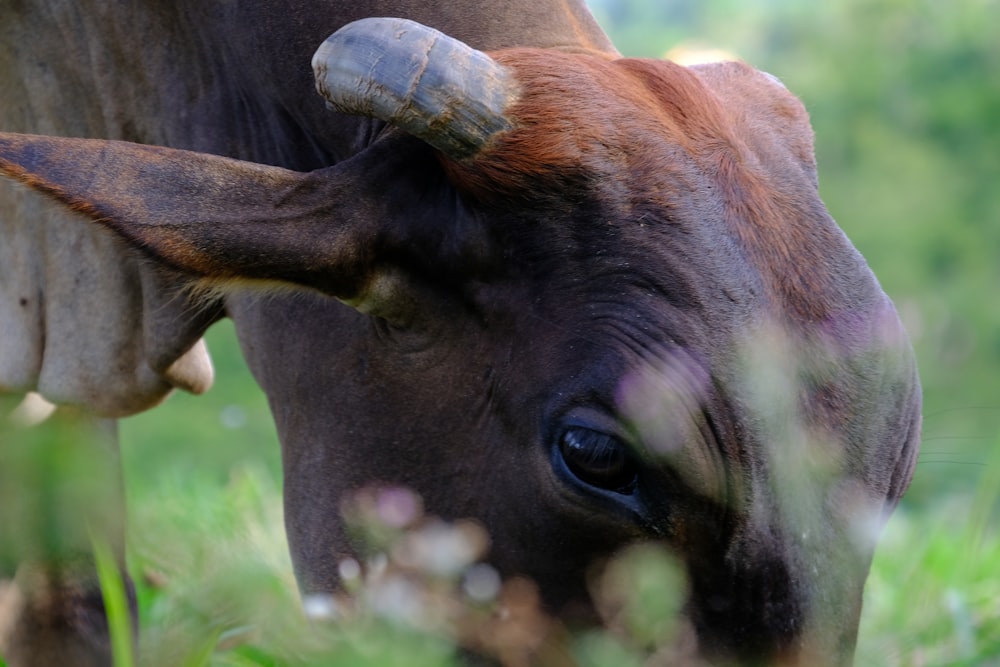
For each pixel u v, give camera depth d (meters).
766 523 8.77
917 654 13.22
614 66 9.63
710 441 8.73
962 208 66.44
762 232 9.02
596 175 8.99
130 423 33.19
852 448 8.86
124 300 12.15
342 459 10.08
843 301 9.02
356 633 9.75
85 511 12.48
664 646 9.05
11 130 12.41
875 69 72.19
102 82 12.18
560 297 9.09
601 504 8.95
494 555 9.44
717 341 8.76
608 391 8.84
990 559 15.98
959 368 55.75
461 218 9.31
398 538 9.70
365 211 9.36
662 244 8.91
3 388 12.45
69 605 12.55
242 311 11.13
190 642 11.41
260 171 9.23
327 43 9.16
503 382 9.30
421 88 8.92
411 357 9.68
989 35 72.81
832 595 8.80
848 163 69.00
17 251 12.27
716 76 10.12
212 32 11.59
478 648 9.55
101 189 8.87
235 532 14.95
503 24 10.41
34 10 12.18
